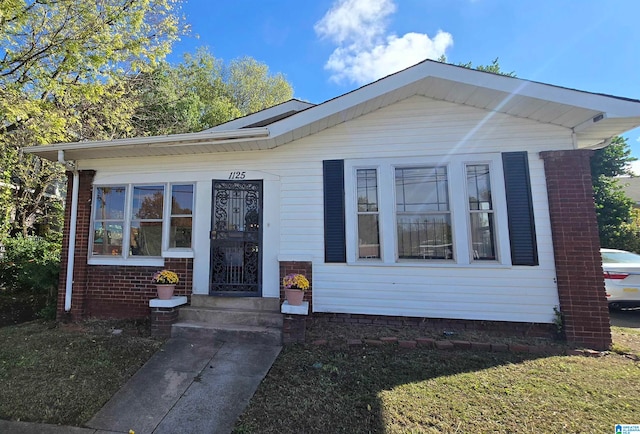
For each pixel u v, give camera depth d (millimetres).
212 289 5586
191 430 2730
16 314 6711
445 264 5098
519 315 4871
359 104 5059
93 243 6059
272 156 5746
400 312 5164
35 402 3105
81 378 3586
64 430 2715
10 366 3867
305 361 3930
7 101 7273
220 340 4629
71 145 5582
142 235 5980
